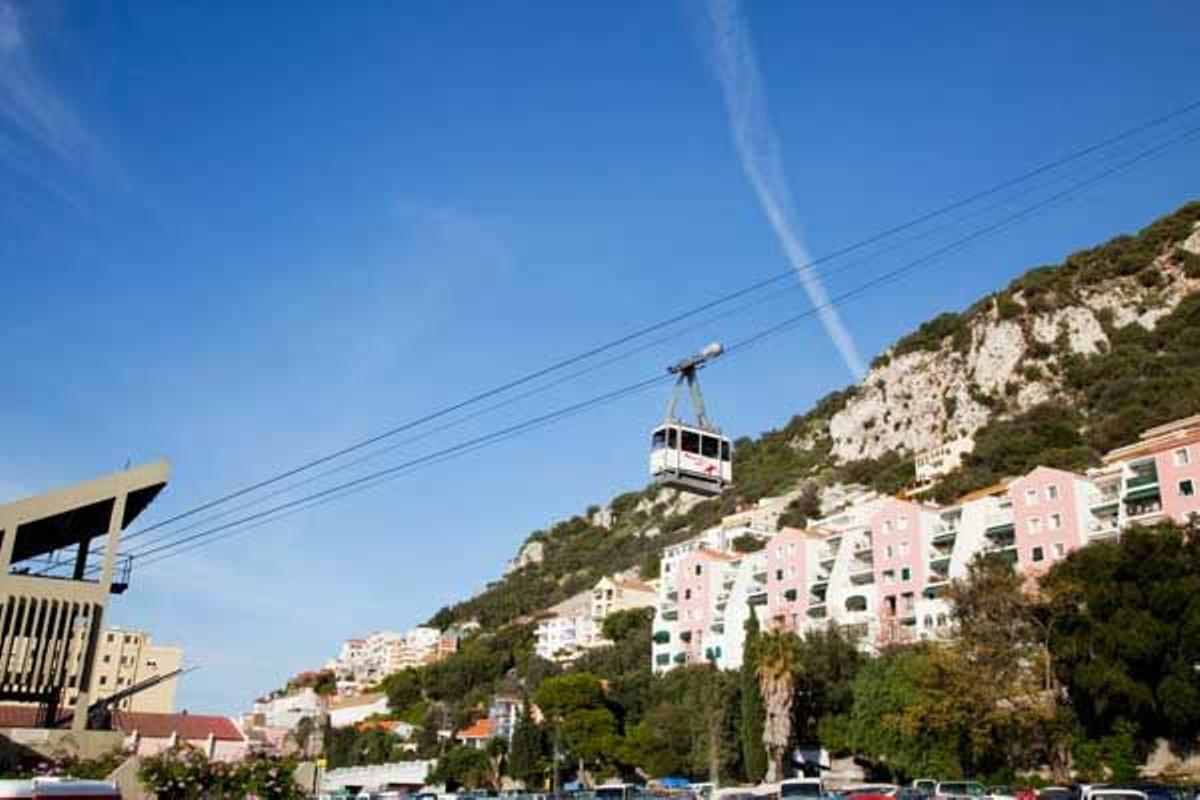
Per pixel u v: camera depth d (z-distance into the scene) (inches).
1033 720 2615.7
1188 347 6786.4
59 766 1792.6
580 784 4143.7
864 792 2202.3
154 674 6560.0
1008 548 3993.6
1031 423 6702.8
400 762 5251.0
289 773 1811.0
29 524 2182.6
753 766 3388.3
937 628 3944.4
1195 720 2393.0
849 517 5403.5
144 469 2208.4
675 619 5506.9
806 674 3454.7
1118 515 3742.6
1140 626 2516.0
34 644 2049.7
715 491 1621.6
